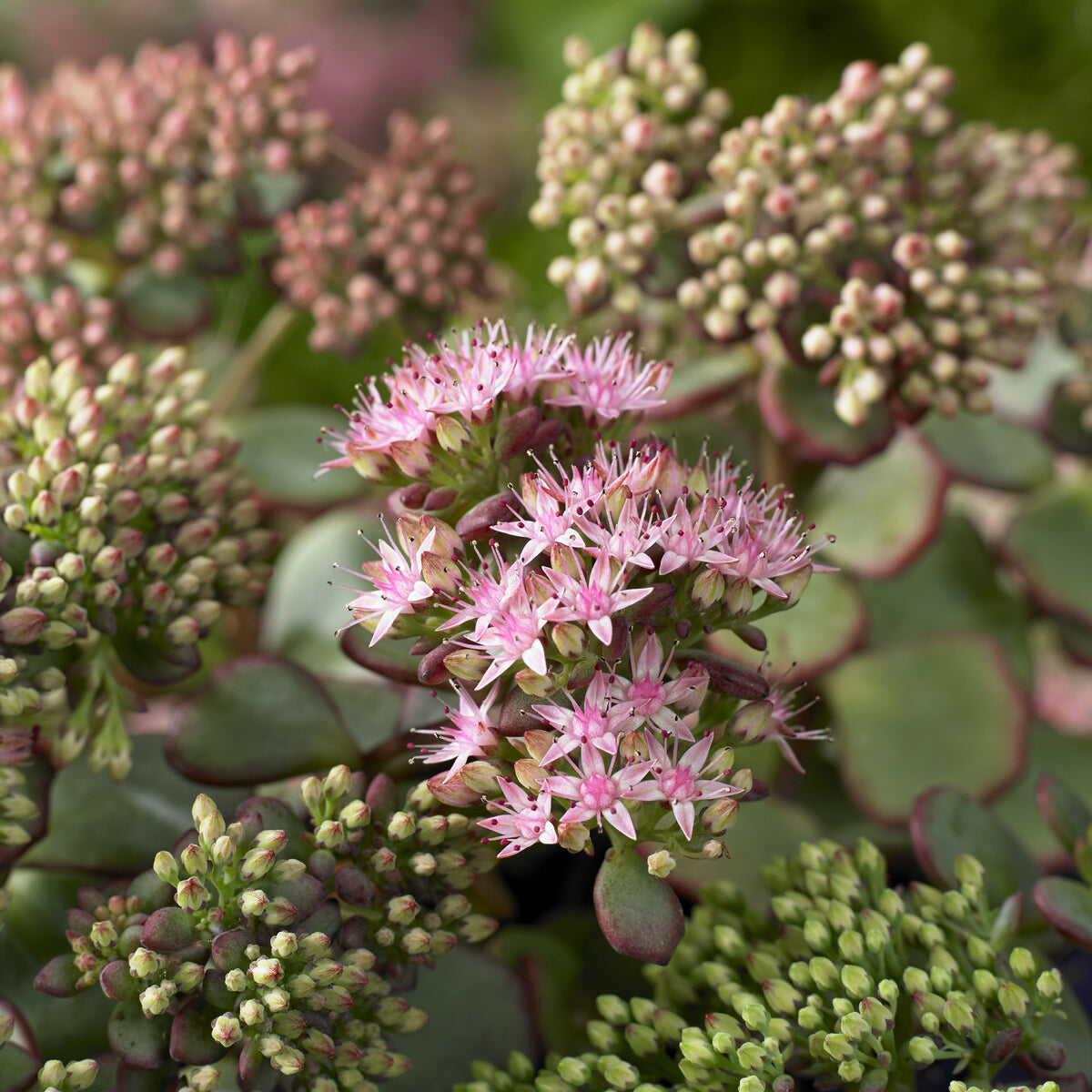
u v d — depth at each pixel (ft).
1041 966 1.69
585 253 1.82
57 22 3.72
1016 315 1.81
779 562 1.63
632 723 1.60
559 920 1.79
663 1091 1.64
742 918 1.71
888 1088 1.65
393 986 1.65
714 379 1.83
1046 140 1.90
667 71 1.83
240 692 1.71
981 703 1.83
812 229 1.80
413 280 1.88
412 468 1.64
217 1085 1.63
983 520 2.24
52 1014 1.68
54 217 1.87
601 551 1.59
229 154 1.86
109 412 1.73
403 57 3.46
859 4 2.77
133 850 1.71
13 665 1.64
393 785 1.66
